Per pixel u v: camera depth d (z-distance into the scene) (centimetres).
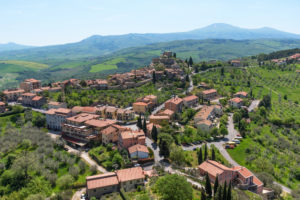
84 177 12650
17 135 17800
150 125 18425
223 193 9456
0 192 11619
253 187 12231
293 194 12469
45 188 11338
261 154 16400
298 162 15912
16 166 12456
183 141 16988
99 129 17138
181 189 9106
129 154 14250
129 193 10531
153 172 12256
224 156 15962
